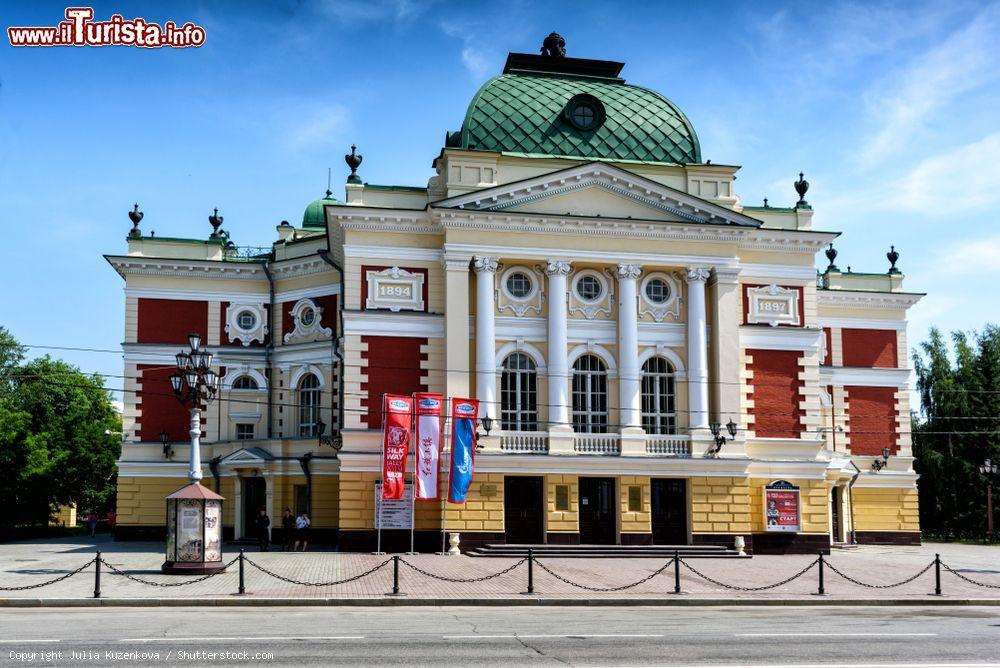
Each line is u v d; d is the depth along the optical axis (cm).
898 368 5575
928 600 2745
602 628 2114
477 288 4150
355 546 3975
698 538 4122
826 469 4597
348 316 4106
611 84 4794
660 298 4375
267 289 5041
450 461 3894
